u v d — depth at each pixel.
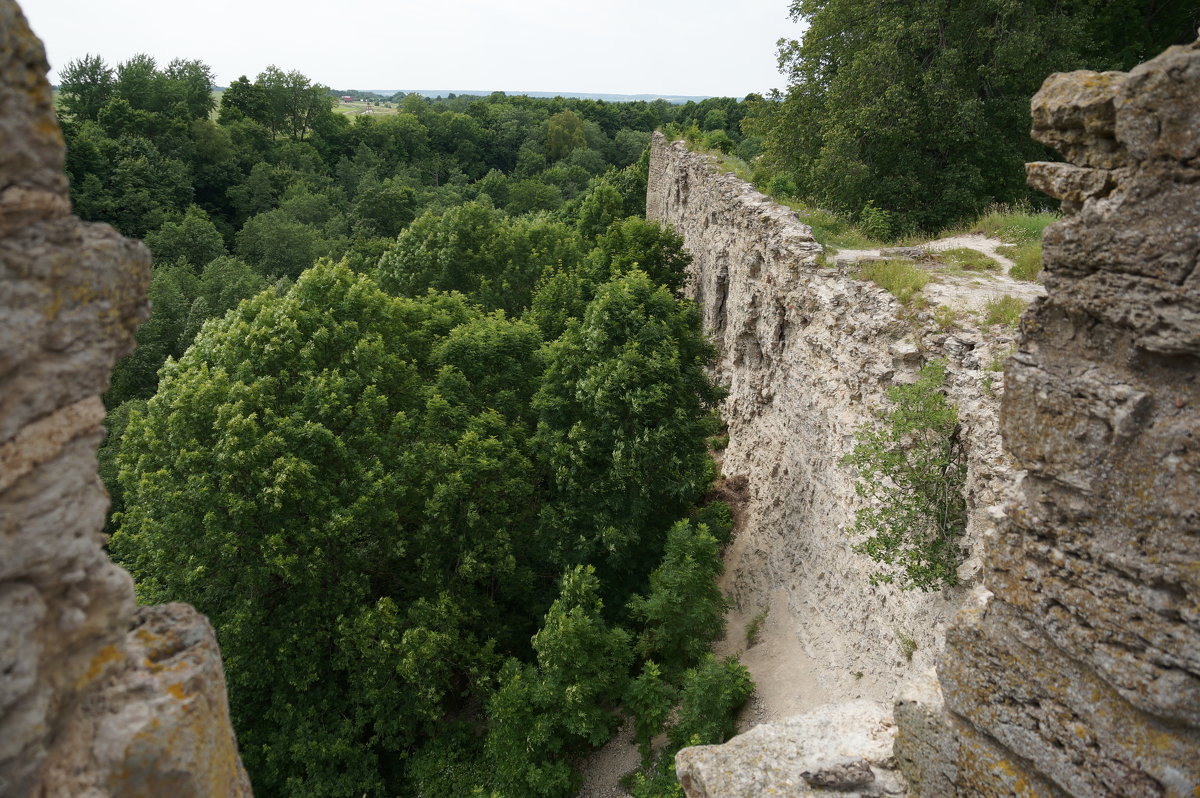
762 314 23.53
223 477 16.70
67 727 4.27
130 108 70.19
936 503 12.03
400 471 18.72
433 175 102.56
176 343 42.97
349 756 17.12
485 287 34.56
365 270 50.91
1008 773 6.29
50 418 4.10
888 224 22.80
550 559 19.94
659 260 35.28
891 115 24.38
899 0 25.45
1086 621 5.61
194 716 4.56
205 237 56.78
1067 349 5.85
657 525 21.47
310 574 16.95
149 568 18.19
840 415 16.36
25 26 3.94
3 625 3.77
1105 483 5.46
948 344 13.18
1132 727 5.40
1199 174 4.89
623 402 20.27
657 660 18.42
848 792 7.57
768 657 17.44
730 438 28.17
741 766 8.05
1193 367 5.17
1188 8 27.73
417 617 17.33
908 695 7.27
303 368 19.92
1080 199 5.68
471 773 16.75
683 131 54.25
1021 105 24.56
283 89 91.44
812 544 17.75
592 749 16.89
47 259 3.99
